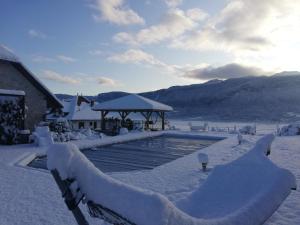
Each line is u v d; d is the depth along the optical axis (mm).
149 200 1838
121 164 13414
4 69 20984
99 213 1999
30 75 22094
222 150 16594
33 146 18344
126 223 1854
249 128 33562
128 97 33812
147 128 33562
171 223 1873
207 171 10648
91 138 23797
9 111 19750
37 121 23281
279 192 3801
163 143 22891
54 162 1938
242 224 2963
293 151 16188
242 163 4734
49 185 8531
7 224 5512
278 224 5410
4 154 14734
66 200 1984
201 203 4164
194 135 27984
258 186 4102
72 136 22297
